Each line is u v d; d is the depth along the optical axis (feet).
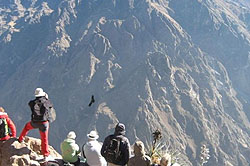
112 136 25.81
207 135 588.09
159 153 33.83
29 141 30.17
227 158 573.33
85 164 27.22
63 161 26.63
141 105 597.93
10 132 28.78
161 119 588.09
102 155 25.58
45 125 25.64
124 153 25.23
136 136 550.36
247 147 616.39
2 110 27.07
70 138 26.99
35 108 25.52
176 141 552.82
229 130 631.97
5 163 25.05
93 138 27.45
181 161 35.04
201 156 33.30
